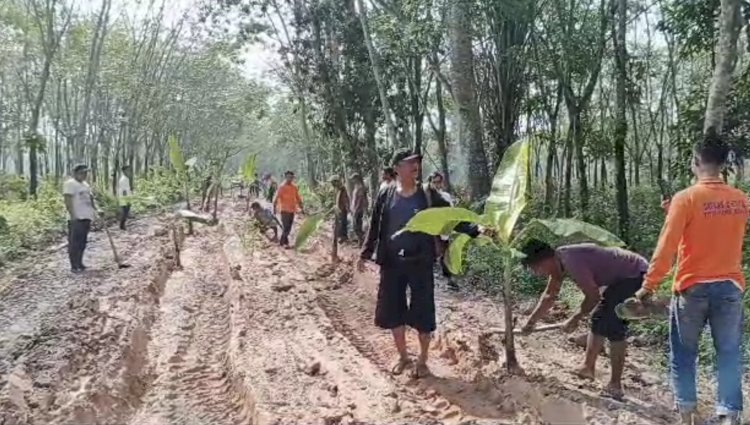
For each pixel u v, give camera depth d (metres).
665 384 6.64
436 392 6.37
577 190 24.84
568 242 9.73
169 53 39.16
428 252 6.70
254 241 17.78
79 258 13.28
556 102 20.66
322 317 9.42
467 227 6.57
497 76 17.92
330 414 5.69
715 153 4.80
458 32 16.67
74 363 7.19
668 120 27.69
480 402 6.14
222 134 56.81
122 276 12.54
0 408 5.80
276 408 5.87
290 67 25.38
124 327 8.72
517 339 8.20
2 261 14.16
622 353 5.98
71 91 38.75
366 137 22.84
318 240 19.47
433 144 36.41
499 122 18.22
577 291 10.48
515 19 15.88
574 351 7.84
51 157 49.81
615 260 5.96
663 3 15.29
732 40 8.66
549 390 5.99
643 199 21.23
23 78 33.22
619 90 13.84
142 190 33.81
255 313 9.66
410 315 6.79
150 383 7.45
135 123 38.31
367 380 6.62
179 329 9.55
